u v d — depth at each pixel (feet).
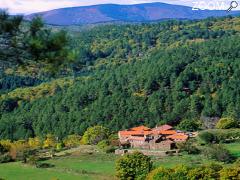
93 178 385.91
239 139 517.96
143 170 353.72
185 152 466.29
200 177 303.07
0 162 472.44
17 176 409.08
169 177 305.12
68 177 395.14
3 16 68.49
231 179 301.02
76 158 476.54
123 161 358.23
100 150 504.43
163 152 468.34
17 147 508.94
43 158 484.74
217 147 434.30
